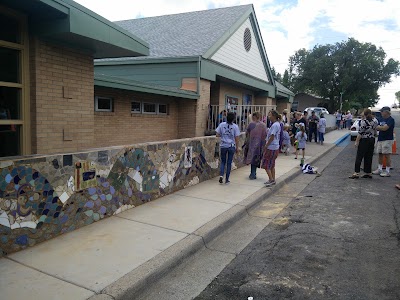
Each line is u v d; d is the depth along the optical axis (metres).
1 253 3.98
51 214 4.56
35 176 4.30
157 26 18.38
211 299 3.54
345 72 54.16
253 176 8.95
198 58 13.21
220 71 14.73
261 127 8.74
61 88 6.55
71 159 4.80
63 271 3.73
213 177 9.08
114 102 10.80
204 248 4.84
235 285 3.82
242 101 18.70
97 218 5.33
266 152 8.11
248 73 17.73
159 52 14.45
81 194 5.01
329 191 8.21
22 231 4.20
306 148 16.58
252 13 17.31
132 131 11.66
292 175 9.75
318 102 63.72
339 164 12.55
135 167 6.12
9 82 5.82
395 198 7.47
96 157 5.24
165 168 7.01
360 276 3.98
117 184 5.71
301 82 59.78
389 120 9.66
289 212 6.56
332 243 4.97
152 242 4.61
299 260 4.43
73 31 5.71
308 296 3.57
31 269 3.74
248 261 4.43
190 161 7.93
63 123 6.65
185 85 13.62
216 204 6.53
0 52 5.69
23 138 6.08
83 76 7.02
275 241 5.09
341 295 3.58
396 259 4.43
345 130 31.00
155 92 11.18
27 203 4.23
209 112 14.31
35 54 6.00
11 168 4.02
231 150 8.21
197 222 5.46
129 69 14.66
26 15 5.88
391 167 11.32
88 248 4.34
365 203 7.07
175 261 4.19
